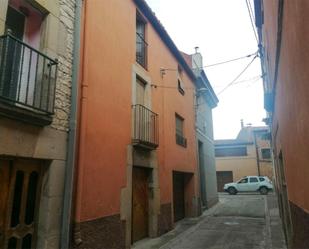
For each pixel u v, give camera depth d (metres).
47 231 4.71
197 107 15.41
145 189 9.05
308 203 2.84
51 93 4.91
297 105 3.01
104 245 6.14
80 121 5.74
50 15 5.15
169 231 9.85
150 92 9.41
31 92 4.67
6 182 4.33
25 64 4.70
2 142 4.03
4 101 3.96
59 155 5.07
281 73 4.33
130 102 7.99
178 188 12.59
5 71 4.20
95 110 6.29
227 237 8.82
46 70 4.88
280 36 3.94
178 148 11.80
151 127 9.18
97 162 6.19
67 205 5.07
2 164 4.30
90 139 6.01
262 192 25.41
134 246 7.76
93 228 5.84
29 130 4.49
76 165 5.55
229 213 14.12
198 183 14.12
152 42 10.04
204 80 16.39
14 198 4.43
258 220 11.76
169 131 10.88
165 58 11.21
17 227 4.42
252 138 31.61
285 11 3.24
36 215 4.76
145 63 9.39
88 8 6.39
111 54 7.21
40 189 4.86
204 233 9.52
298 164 3.41
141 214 8.68
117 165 7.01
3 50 4.08
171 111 11.32
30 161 4.73
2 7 4.23
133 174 8.38
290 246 5.72
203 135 16.78
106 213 6.35
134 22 8.77
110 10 7.36
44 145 4.75
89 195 5.82
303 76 2.49
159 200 9.39
